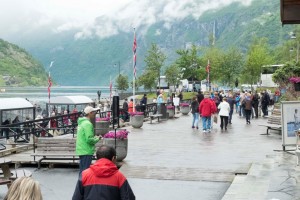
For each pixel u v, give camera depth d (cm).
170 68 11319
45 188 1362
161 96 3934
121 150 1722
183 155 1878
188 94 9169
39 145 1692
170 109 4091
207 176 1469
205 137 2547
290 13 1190
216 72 10400
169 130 2983
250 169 1489
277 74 2900
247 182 1284
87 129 1210
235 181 1371
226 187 1337
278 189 1138
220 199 1204
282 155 1731
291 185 1181
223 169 1568
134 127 3147
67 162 1673
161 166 1636
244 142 2294
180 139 2458
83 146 1213
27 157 1788
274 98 5528
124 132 1741
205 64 10350
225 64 10456
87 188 627
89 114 1228
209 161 1731
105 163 637
